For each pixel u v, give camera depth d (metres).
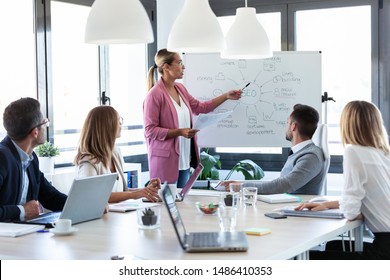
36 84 4.76
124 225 2.69
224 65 5.21
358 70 5.45
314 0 5.56
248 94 5.18
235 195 3.02
